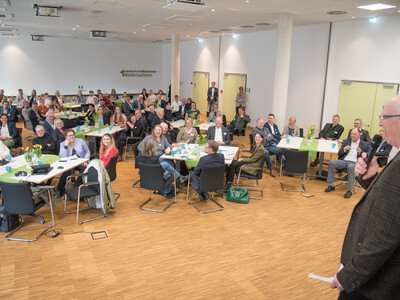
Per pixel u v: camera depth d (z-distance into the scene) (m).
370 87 8.78
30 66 17.34
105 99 13.52
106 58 19.19
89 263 3.83
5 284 3.41
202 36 15.02
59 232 4.55
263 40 12.43
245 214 5.29
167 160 6.14
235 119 9.91
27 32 14.29
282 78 8.73
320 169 7.13
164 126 6.42
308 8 7.45
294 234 4.66
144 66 20.50
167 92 20.94
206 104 16.78
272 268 3.81
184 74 18.66
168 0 5.66
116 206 5.21
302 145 6.96
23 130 12.09
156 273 3.67
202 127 8.88
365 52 8.82
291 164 6.13
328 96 10.01
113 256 4.00
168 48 20.25
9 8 8.30
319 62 10.16
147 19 9.80
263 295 3.33
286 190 6.40
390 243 1.11
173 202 5.65
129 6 7.75
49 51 17.62
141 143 6.30
